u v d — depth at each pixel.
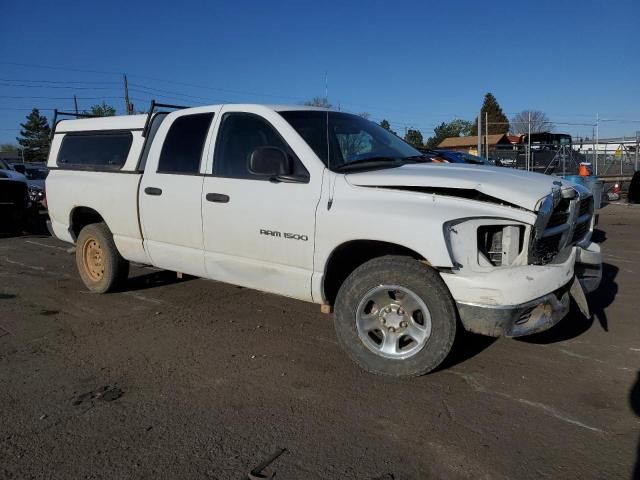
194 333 4.98
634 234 10.52
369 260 3.98
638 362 4.19
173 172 5.16
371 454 3.00
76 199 6.21
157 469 2.89
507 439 3.13
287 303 5.89
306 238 4.16
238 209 4.55
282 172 4.20
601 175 21.12
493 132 78.69
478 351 4.43
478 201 3.65
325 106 5.33
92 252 6.36
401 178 3.85
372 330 3.99
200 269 5.05
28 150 82.56
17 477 2.83
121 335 4.96
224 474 2.84
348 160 4.34
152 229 5.36
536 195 3.59
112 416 3.45
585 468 2.85
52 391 3.82
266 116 4.57
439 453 3.00
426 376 3.97
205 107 5.11
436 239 3.56
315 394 3.73
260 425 3.32
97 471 2.88
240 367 4.21
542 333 4.83
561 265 3.79
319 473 2.84
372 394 3.71
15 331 5.09
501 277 3.53
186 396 3.72
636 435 3.16
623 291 6.17
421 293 3.70
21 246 10.35
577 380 3.88
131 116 5.86
